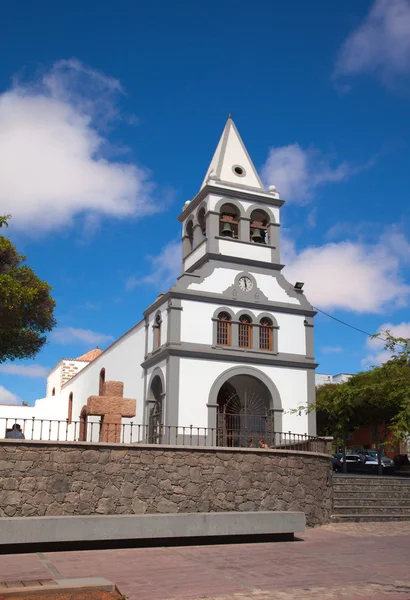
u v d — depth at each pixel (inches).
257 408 1123.9
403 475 1275.8
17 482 518.6
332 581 378.9
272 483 630.5
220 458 605.6
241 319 1123.9
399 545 530.9
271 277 1167.6
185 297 1075.9
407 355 550.3
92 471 546.9
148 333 1157.7
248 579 383.9
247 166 1234.0
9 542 458.9
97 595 326.6
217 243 1142.3
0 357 1030.4
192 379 1042.7
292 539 569.0
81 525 481.1
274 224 1205.1
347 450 2122.3
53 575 389.4
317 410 1124.5
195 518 518.0
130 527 495.5
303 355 1148.5
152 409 1098.7
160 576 390.6
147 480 566.3
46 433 1674.5
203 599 331.9
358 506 733.9
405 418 522.9
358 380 1120.2
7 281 817.5
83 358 1895.9
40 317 1021.2
